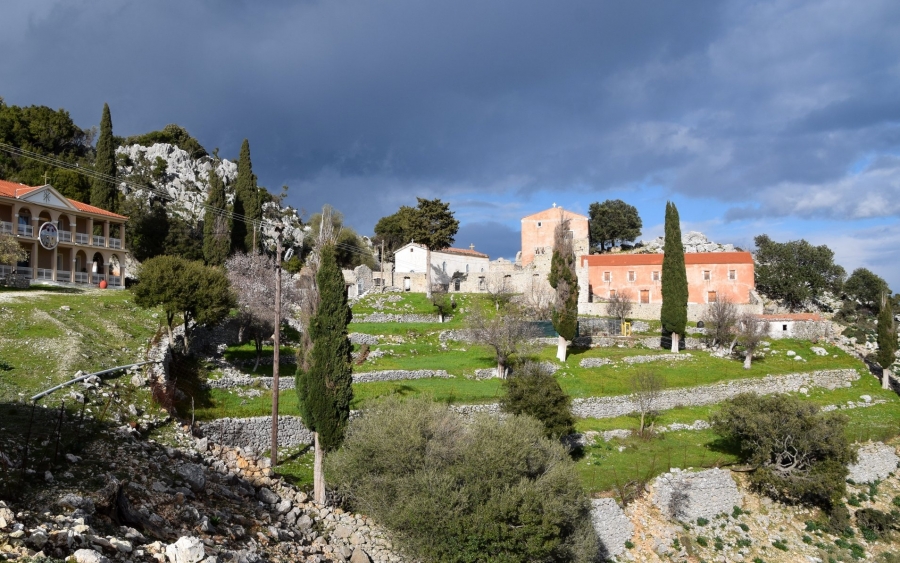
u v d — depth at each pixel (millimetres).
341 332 30953
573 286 64500
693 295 93625
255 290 54500
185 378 40844
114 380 32844
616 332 80125
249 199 88500
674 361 66812
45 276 61094
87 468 21672
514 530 26703
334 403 30188
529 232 112625
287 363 51688
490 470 28219
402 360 59656
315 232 115688
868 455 50094
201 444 28469
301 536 24906
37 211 61531
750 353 66500
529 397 41562
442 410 32469
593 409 51656
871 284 112688
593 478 39281
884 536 41875
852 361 72875
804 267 112375
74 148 116312
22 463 20188
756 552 38219
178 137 154750
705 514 40031
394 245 145000
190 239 84000
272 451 33156
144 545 16984
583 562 28953
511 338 55469
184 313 45250
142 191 107000
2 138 101062
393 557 26938
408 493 27766
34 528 15391
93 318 45469
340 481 29375
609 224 140375
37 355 34156
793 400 45531
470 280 93938
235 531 21547
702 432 50906
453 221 107125
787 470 42844
